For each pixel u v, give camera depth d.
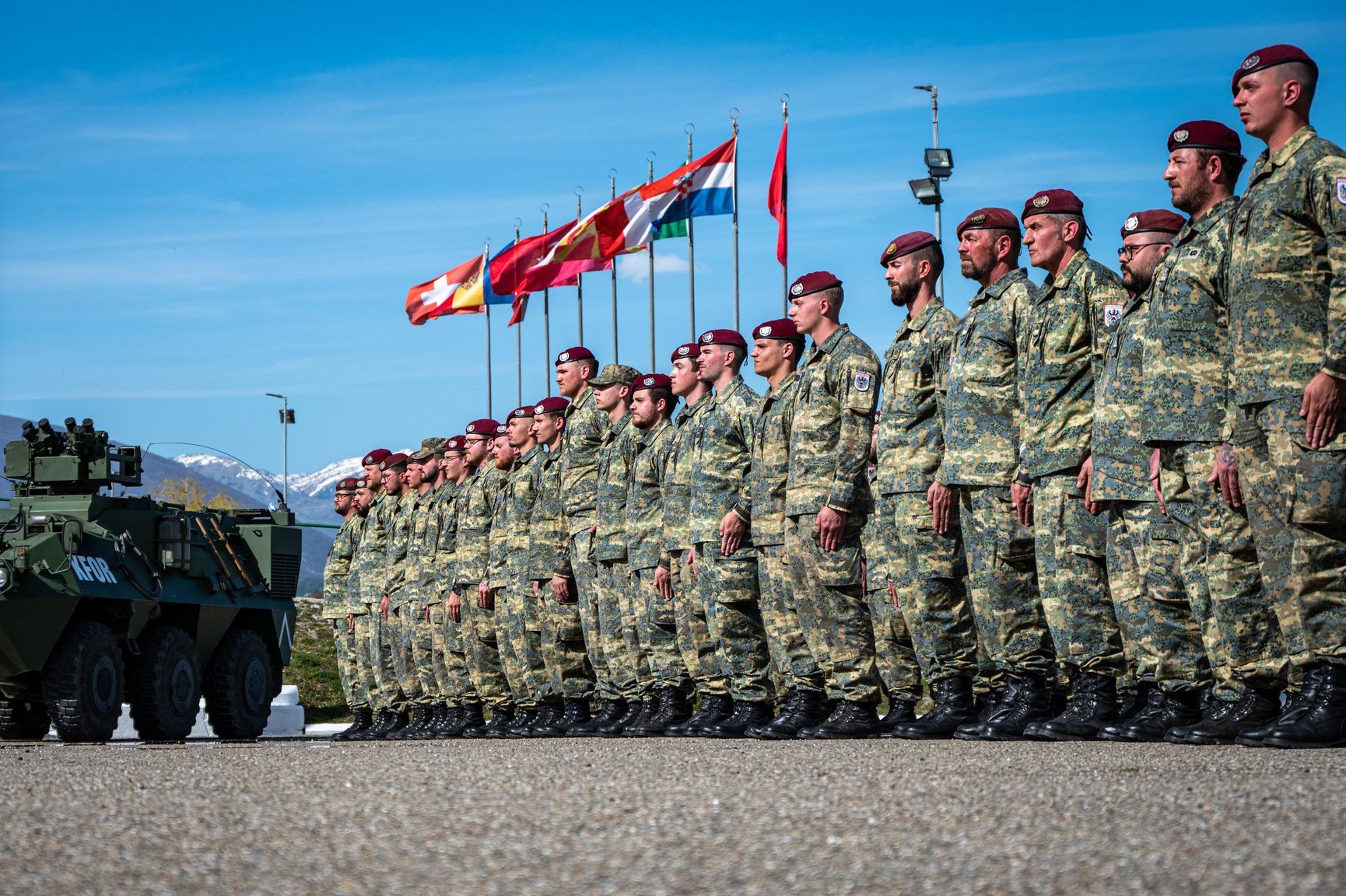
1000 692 8.80
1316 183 6.35
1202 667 7.35
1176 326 7.04
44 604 12.74
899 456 8.86
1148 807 4.48
